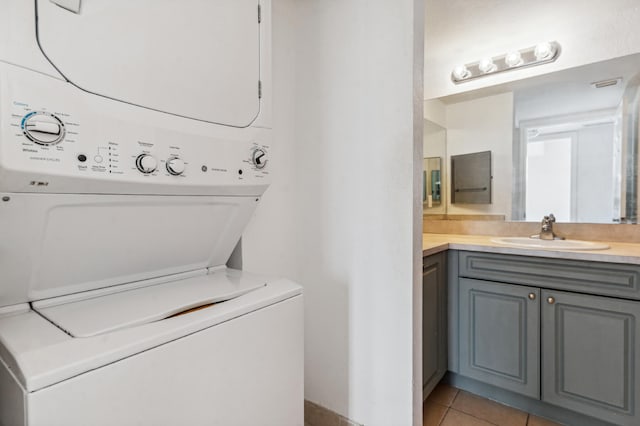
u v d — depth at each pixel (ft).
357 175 4.80
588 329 5.12
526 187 7.55
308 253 5.44
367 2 4.59
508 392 6.07
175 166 2.87
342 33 4.87
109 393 2.07
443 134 8.59
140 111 2.67
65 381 1.89
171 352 2.39
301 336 3.64
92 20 2.38
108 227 2.77
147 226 3.04
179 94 2.95
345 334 5.03
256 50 3.73
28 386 1.78
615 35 6.46
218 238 3.88
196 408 2.56
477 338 6.21
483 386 6.35
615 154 6.54
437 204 8.73
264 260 5.07
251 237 4.86
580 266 5.17
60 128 2.21
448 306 6.53
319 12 5.12
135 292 3.17
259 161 3.70
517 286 5.75
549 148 7.25
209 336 2.66
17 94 2.03
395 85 4.39
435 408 5.98
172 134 2.88
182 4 2.97
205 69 3.17
